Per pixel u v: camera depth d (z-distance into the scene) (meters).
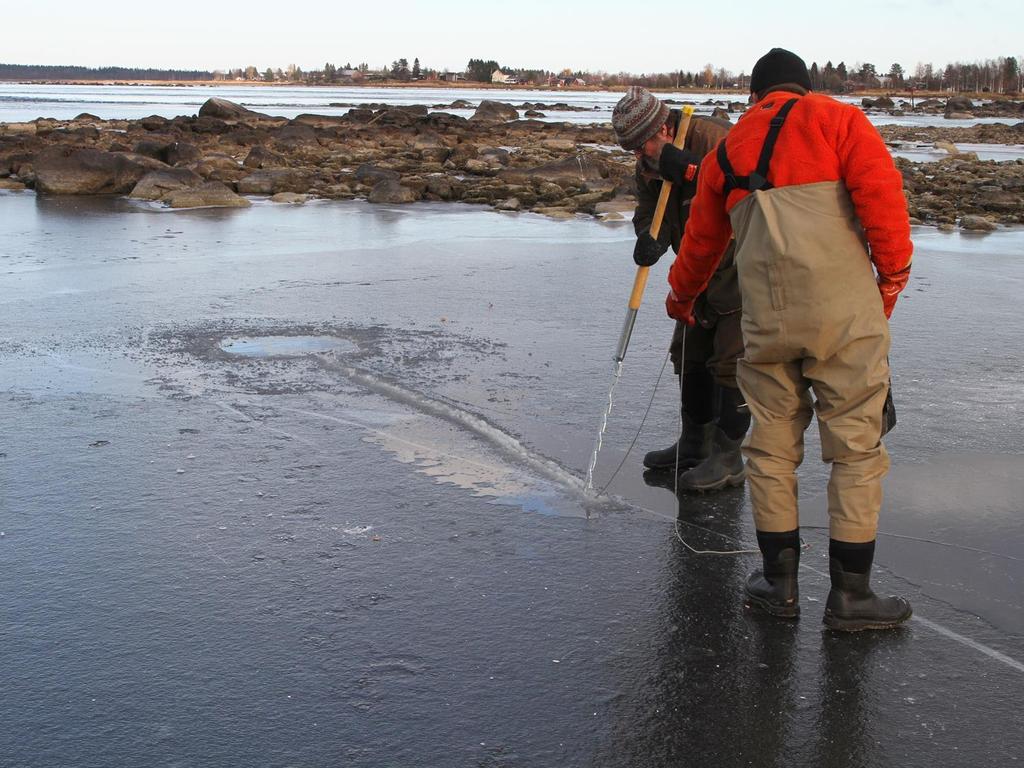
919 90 183.75
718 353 4.57
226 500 4.47
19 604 3.55
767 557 3.52
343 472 4.82
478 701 3.01
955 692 3.07
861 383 3.25
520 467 4.93
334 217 15.73
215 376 6.38
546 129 50.12
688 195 4.30
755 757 2.76
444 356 6.91
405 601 3.60
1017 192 20.83
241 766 2.71
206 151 30.95
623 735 2.85
